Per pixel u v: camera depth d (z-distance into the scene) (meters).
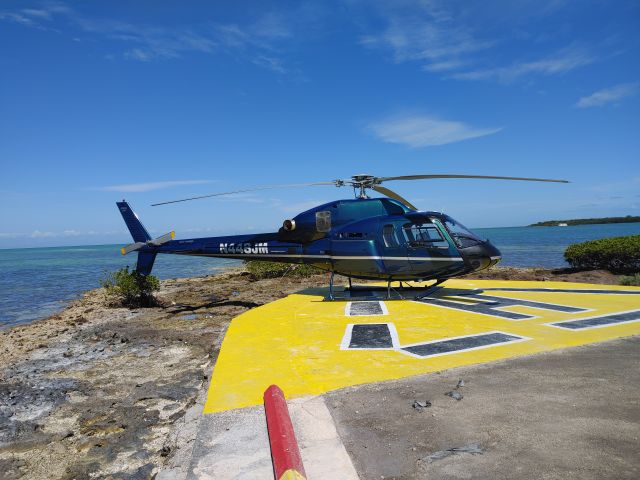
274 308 10.28
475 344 6.27
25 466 3.90
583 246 16.22
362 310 9.58
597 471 2.81
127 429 4.50
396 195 11.77
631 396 4.03
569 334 6.61
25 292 22.23
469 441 3.30
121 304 14.35
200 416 4.30
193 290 17.83
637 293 10.58
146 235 13.80
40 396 5.66
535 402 3.98
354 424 3.73
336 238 10.86
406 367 5.30
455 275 10.32
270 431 3.48
